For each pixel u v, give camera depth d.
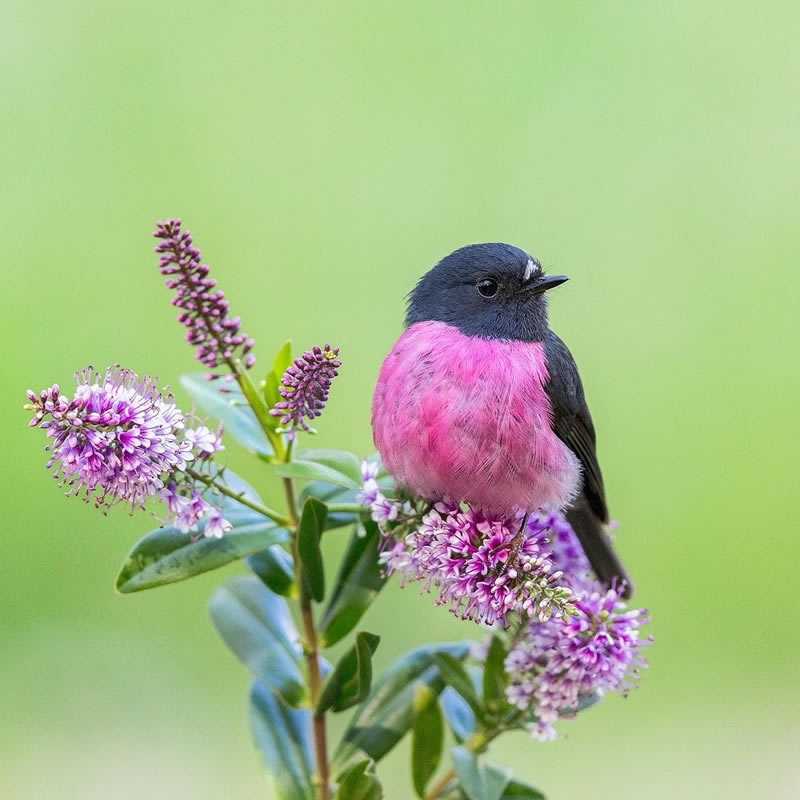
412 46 13.68
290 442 6.29
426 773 6.46
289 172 13.03
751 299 13.00
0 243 12.20
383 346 12.45
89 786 10.60
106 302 12.18
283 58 13.46
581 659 5.92
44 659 11.17
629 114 13.61
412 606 10.89
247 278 12.55
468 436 7.24
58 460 5.48
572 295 12.86
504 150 13.35
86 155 12.75
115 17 13.35
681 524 12.49
